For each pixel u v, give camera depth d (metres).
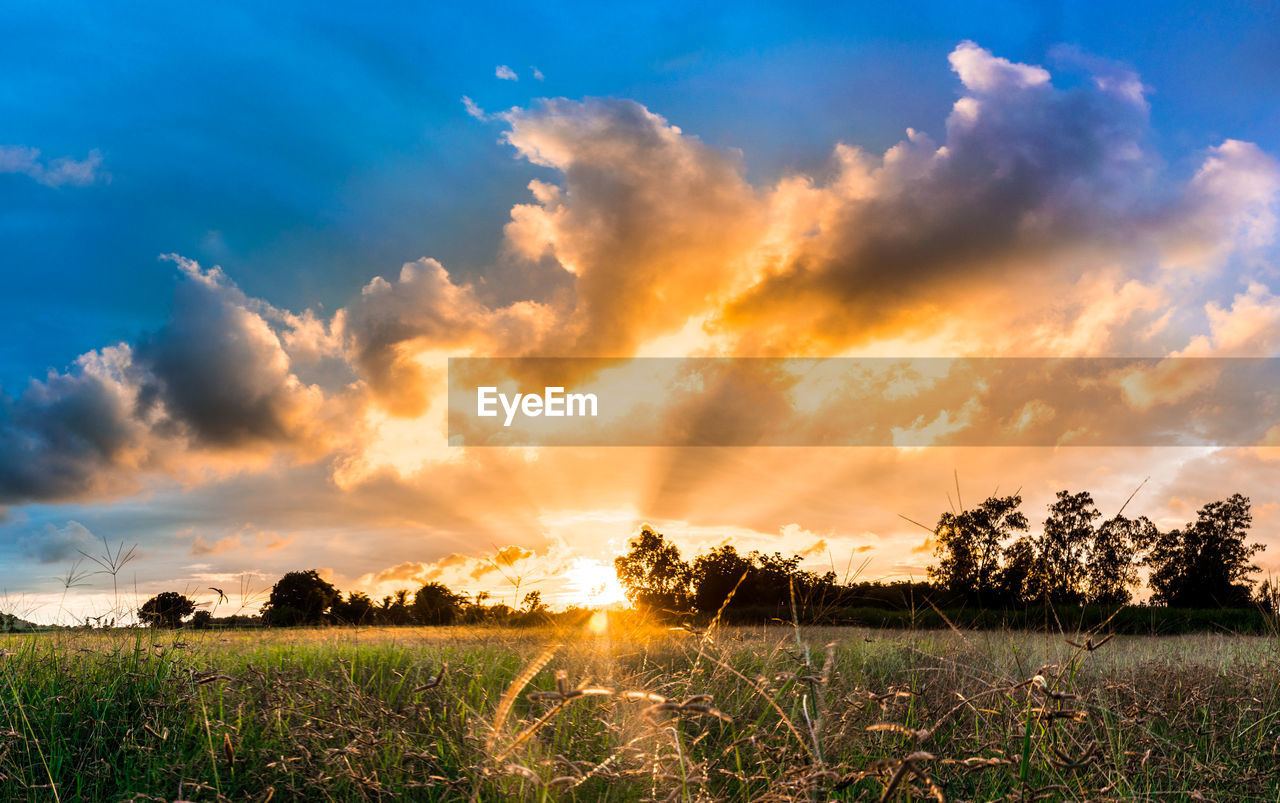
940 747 2.46
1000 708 2.53
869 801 2.22
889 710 2.66
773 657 3.54
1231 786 2.52
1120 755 2.44
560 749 2.75
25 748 3.02
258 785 2.60
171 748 3.00
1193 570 30.30
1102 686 3.17
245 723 3.13
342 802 2.50
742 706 3.07
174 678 3.72
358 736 2.68
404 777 2.62
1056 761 2.06
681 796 1.89
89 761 2.95
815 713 2.30
